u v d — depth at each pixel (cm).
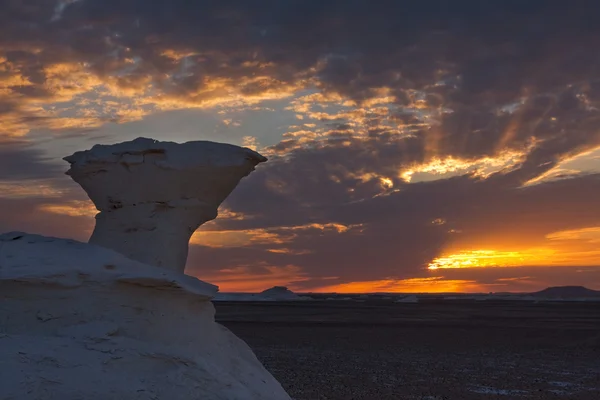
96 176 1049
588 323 5162
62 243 980
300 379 2016
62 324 911
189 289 966
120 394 848
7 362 820
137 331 938
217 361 987
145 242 1028
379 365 2411
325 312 7006
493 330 4281
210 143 1037
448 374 2203
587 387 1967
